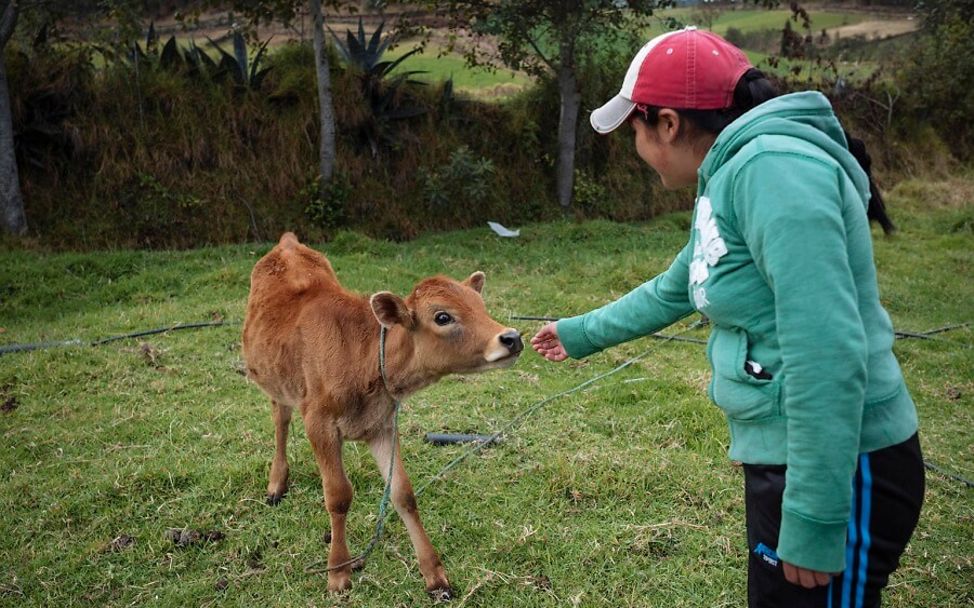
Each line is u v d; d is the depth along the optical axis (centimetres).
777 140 180
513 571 352
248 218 955
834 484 167
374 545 366
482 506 400
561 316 692
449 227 1033
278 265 416
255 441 465
